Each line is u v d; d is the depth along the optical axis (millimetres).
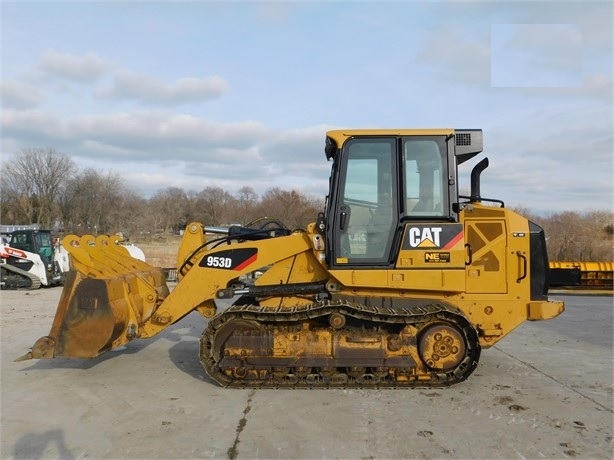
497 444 4043
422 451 3912
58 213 59406
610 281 14477
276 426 4391
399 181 5414
